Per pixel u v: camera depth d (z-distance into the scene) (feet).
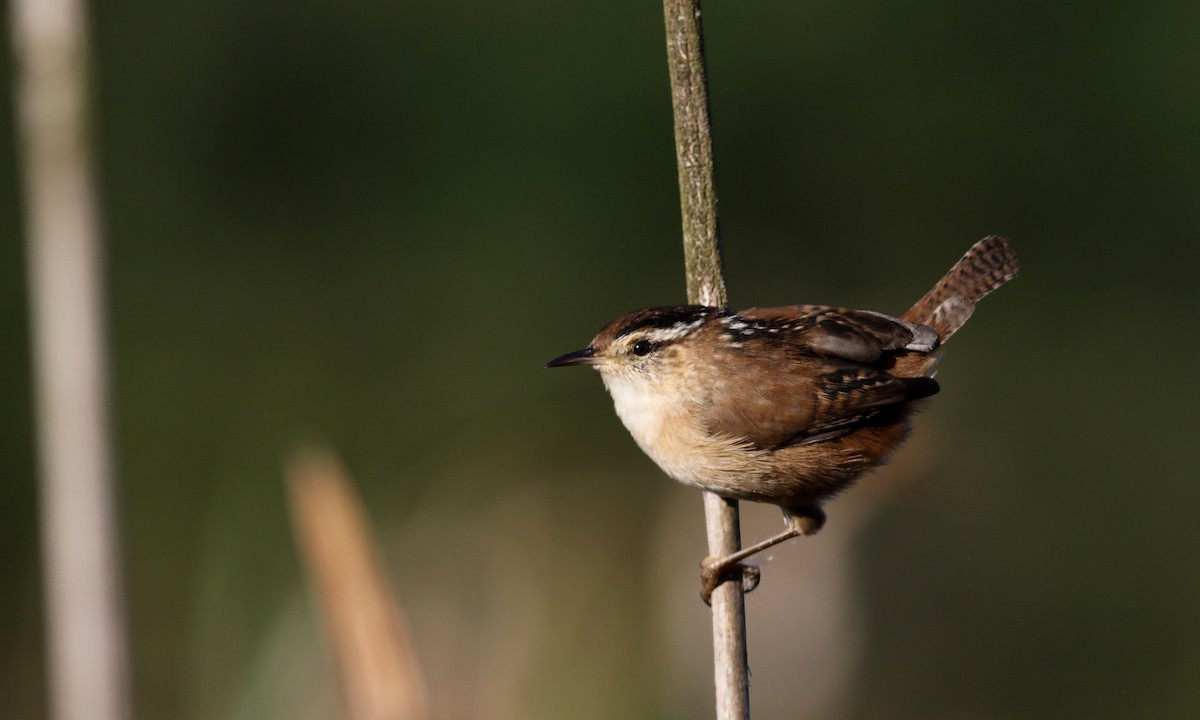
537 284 53.01
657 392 19.12
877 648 35.32
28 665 40.93
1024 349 52.47
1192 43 52.44
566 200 53.01
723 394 18.70
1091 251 53.11
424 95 53.42
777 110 53.83
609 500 41.47
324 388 51.75
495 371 51.67
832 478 19.34
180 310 52.37
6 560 44.52
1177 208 52.65
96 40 52.90
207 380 51.47
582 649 35.45
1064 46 53.16
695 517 38.14
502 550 38.04
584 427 46.65
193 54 53.62
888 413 19.57
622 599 37.40
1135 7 52.70
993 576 43.01
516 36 52.90
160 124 53.42
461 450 46.06
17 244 48.39
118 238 52.65
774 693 32.63
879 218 53.93
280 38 53.47
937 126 53.67
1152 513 47.98
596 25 52.54
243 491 40.52
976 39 53.47
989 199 53.52
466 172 53.26
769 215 53.98
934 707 37.22
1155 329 52.44
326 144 53.62
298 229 53.52
